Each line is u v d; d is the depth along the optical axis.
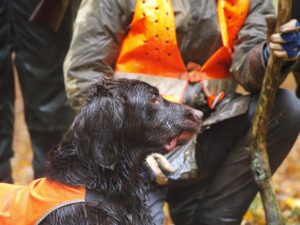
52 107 5.39
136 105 2.91
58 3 4.56
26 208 2.90
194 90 3.82
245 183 3.94
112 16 3.73
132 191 2.97
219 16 3.81
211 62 3.83
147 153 3.01
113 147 2.82
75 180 2.90
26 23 5.27
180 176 3.68
